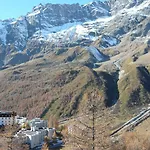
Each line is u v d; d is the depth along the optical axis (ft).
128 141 345.51
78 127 110.93
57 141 490.49
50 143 478.18
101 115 112.06
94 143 107.45
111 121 112.16
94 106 111.04
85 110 111.45
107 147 107.96
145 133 426.92
